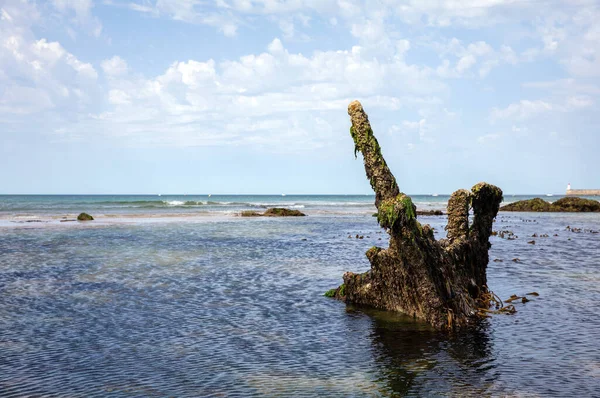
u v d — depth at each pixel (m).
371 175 15.17
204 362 10.89
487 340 12.52
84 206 100.88
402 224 14.26
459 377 10.09
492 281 20.19
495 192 17.16
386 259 15.38
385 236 41.09
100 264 24.70
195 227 49.66
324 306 16.20
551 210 90.94
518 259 26.41
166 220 61.50
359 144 15.40
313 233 43.75
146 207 98.38
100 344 12.11
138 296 17.48
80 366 10.59
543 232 44.56
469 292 16.45
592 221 61.09
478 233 17.09
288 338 12.69
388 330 13.41
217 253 29.17
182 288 18.89
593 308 15.78
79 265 24.36
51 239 36.56
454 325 13.70
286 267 24.06
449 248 16.02
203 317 14.69
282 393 9.25
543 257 27.28
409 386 9.62
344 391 9.39
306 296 17.64
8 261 25.50
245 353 11.52
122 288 18.84
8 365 10.62
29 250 29.98
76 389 9.38
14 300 16.80
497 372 10.34
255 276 21.55
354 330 13.44
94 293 17.94
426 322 14.15
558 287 19.00
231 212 82.25
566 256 27.73
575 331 13.27
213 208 98.00
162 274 21.95
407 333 13.16
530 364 10.81
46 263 24.92
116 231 44.03
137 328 13.52
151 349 11.73
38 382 9.70
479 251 17.08
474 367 10.63
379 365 10.74
